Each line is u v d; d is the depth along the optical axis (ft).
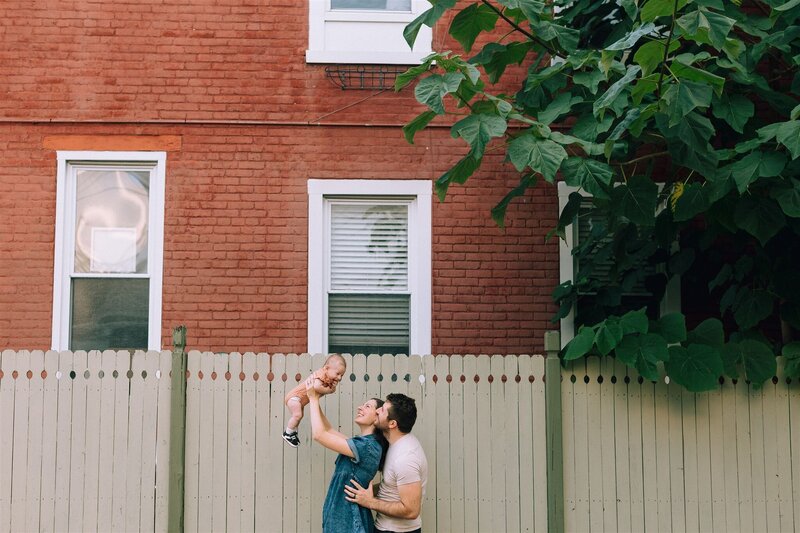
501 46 24.72
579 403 23.29
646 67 19.99
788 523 23.18
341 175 29.81
